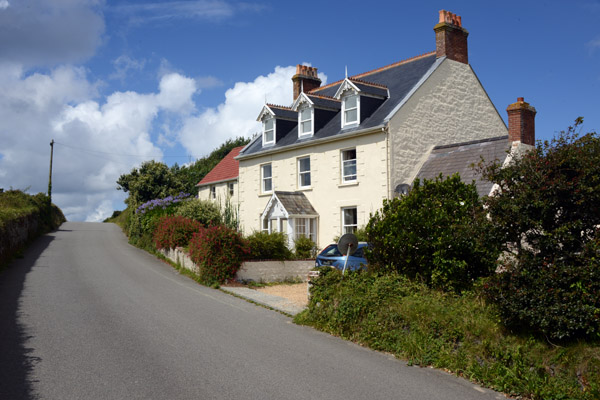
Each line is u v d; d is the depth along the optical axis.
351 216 21.67
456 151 20.25
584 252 7.12
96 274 17.30
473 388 7.31
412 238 10.62
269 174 26.38
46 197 39.97
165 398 6.31
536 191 7.71
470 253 10.26
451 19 22.69
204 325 10.48
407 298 9.92
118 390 6.55
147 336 9.38
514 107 18.17
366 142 20.77
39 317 10.59
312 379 7.30
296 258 19.53
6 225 19.41
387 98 22.20
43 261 20.05
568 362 6.98
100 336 9.25
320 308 11.05
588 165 7.35
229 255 16.69
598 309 6.73
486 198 8.57
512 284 7.64
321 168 22.80
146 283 15.92
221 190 32.94
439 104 21.75
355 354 8.87
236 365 7.80
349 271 11.83
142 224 28.33
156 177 44.28
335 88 28.39
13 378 6.88
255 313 12.12
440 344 8.57
